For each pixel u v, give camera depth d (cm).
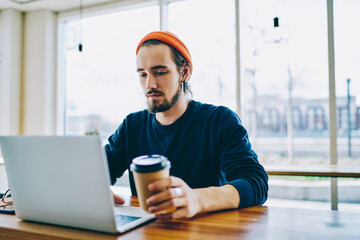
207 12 327
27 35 390
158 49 109
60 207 69
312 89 592
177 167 122
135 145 136
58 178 67
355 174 211
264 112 1038
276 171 232
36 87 383
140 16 355
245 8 317
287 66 417
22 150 70
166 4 338
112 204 62
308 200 425
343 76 280
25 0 356
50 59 386
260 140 1021
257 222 73
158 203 64
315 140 959
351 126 634
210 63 320
